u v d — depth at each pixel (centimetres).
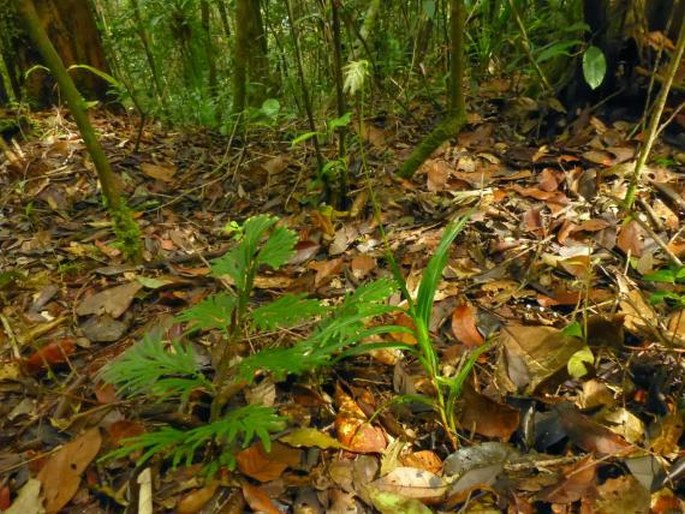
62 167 330
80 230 279
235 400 165
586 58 255
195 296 215
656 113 201
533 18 345
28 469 152
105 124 391
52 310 216
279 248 152
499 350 170
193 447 125
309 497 141
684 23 187
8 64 405
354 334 149
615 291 193
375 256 226
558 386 163
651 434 148
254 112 316
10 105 397
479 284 204
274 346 186
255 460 145
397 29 386
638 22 271
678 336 172
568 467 142
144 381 143
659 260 204
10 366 186
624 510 132
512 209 243
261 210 288
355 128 321
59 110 392
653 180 243
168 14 384
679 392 155
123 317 208
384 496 139
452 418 151
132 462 150
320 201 271
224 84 418
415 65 365
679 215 230
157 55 432
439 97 355
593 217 230
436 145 266
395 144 313
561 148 276
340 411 159
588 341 173
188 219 288
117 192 230
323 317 194
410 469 144
